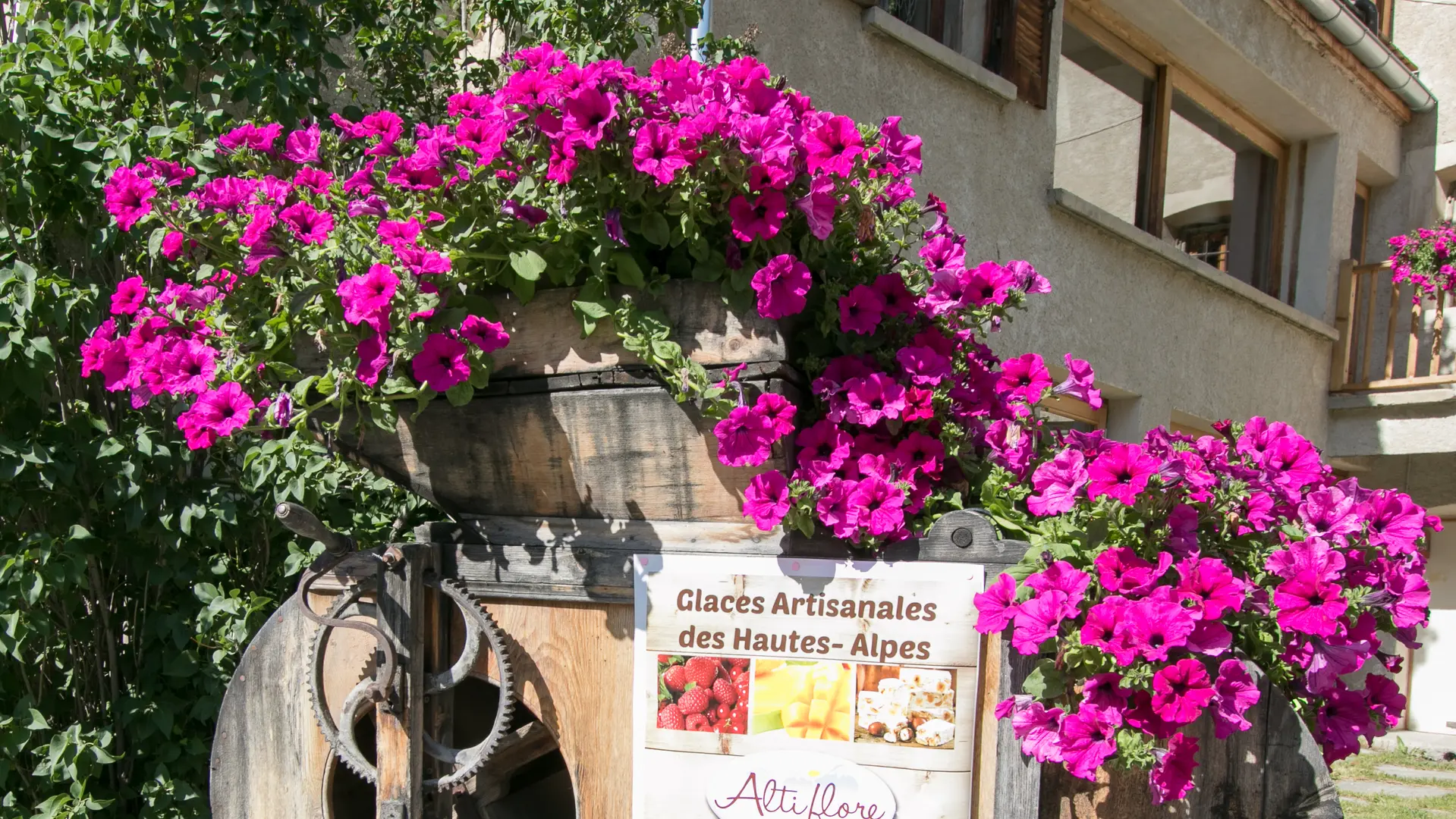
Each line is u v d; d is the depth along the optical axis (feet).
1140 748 4.90
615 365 5.68
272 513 8.88
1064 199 17.46
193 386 5.77
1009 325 16.58
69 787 8.60
